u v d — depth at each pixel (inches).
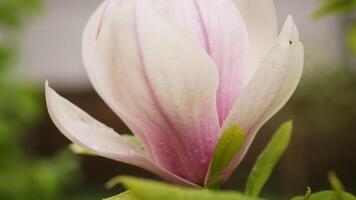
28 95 74.9
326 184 130.6
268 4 17.6
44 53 149.0
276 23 17.6
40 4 76.2
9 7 74.9
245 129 16.8
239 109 16.5
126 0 16.2
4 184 73.6
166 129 16.9
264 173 19.2
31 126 137.3
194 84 16.2
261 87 16.4
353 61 119.5
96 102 147.8
